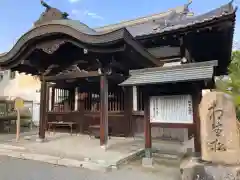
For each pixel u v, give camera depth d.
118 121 9.42
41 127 8.11
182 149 7.16
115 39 5.47
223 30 6.29
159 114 5.21
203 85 4.91
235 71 11.21
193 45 7.60
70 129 10.75
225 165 3.69
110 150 6.58
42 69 8.33
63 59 7.86
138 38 7.31
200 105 4.16
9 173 4.77
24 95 16.89
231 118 3.90
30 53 7.27
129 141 8.30
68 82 9.55
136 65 7.41
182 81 4.42
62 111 11.04
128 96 9.34
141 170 5.02
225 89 10.69
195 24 6.18
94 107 10.20
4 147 7.26
